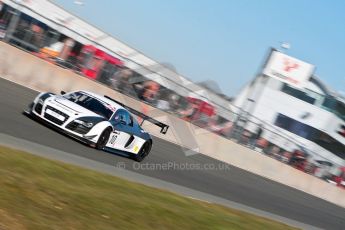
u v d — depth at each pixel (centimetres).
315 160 12194
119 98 9219
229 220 4266
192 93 10138
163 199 4056
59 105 5069
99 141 5141
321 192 11819
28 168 3250
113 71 9312
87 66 9144
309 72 17888
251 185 8025
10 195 2588
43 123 5188
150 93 9669
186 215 3756
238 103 18150
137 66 9625
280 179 11144
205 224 3738
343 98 18038
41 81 8225
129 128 5572
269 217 5519
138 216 3203
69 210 2755
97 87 8906
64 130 4975
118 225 2861
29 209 2512
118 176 4350
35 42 8594
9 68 7862
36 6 10275
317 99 18088
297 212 7056
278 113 18225
